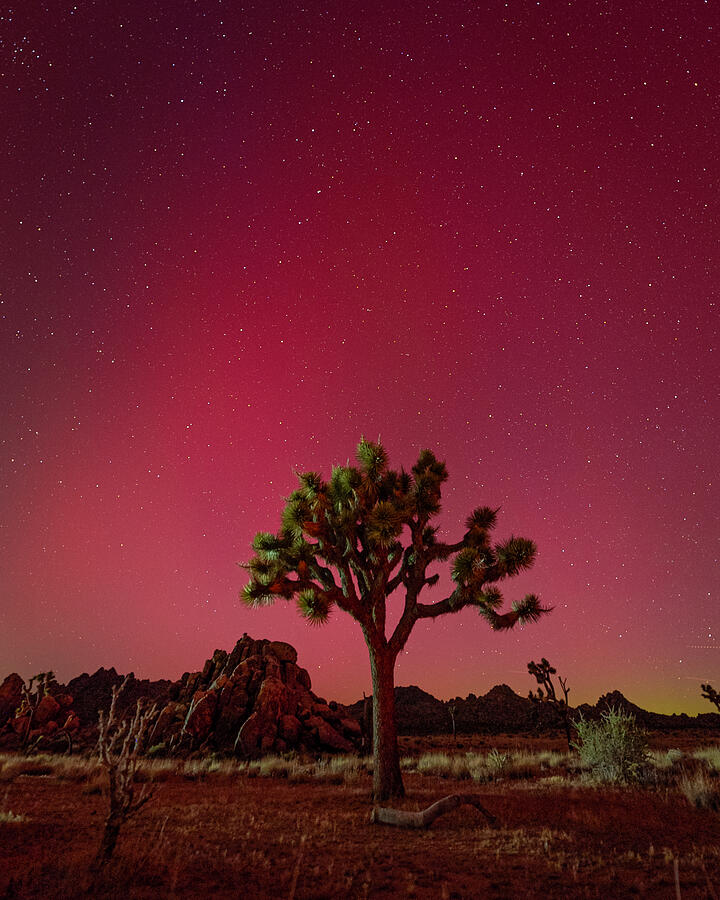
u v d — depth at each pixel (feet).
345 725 92.63
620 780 39.70
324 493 40.14
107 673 176.65
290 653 108.17
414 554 40.83
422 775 54.13
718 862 19.17
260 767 62.34
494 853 20.77
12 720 112.68
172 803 33.99
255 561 38.99
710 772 42.19
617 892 15.97
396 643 38.88
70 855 19.21
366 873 18.11
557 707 98.12
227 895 15.40
